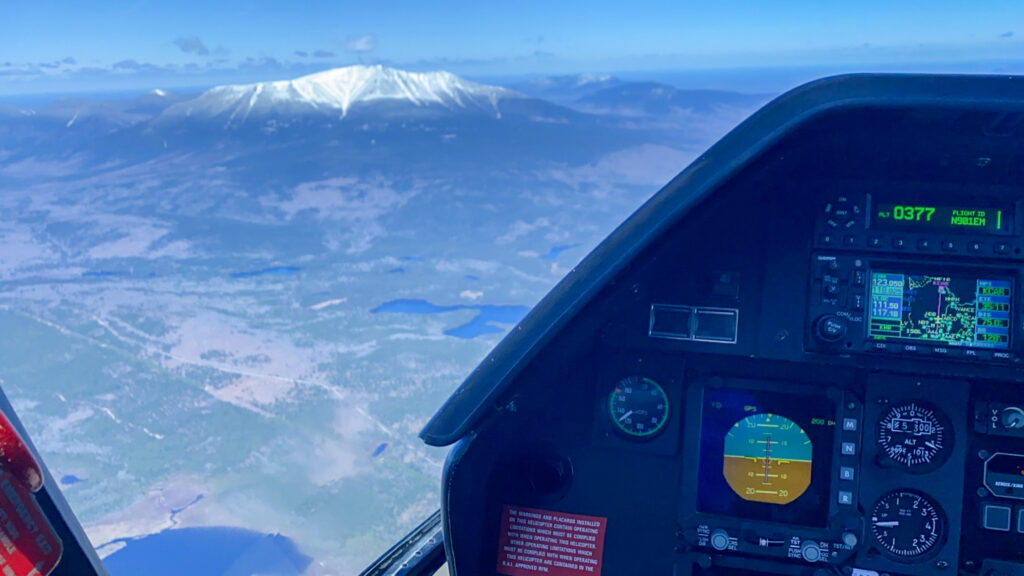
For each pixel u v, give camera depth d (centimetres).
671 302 71
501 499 76
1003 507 68
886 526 69
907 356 68
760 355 70
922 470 69
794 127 62
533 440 75
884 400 69
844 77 62
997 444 68
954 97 61
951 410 68
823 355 69
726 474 72
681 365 72
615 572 74
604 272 66
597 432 73
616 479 74
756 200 69
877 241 68
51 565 52
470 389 69
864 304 69
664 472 73
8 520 50
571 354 72
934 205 68
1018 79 60
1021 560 68
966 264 67
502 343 68
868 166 68
